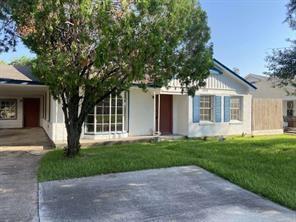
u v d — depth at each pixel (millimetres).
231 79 18516
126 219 5230
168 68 9828
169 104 17406
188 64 10273
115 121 14836
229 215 5465
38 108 25391
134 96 15562
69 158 9883
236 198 6438
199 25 10492
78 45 8586
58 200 6145
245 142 14773
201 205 5965
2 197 6328
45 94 20297
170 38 9164
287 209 5852
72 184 7258
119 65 8711
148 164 9117
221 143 14258
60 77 8273
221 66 17938
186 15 10008
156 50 8578
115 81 9055
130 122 15438
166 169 8789
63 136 13453
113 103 14773
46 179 7629
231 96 18781
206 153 11242
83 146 13070
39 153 11555
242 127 18922
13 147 13062
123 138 14547
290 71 11242
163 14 9023
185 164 9367
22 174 8250
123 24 8109
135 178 7828
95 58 8156
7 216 5332
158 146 13070
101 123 14375
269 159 10336
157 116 16422
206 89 17406
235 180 7621
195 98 17031
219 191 6895
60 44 8805
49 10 8070
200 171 8617
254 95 28375
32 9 7949
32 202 6035
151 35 8359
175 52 10094
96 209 5680
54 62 8312
